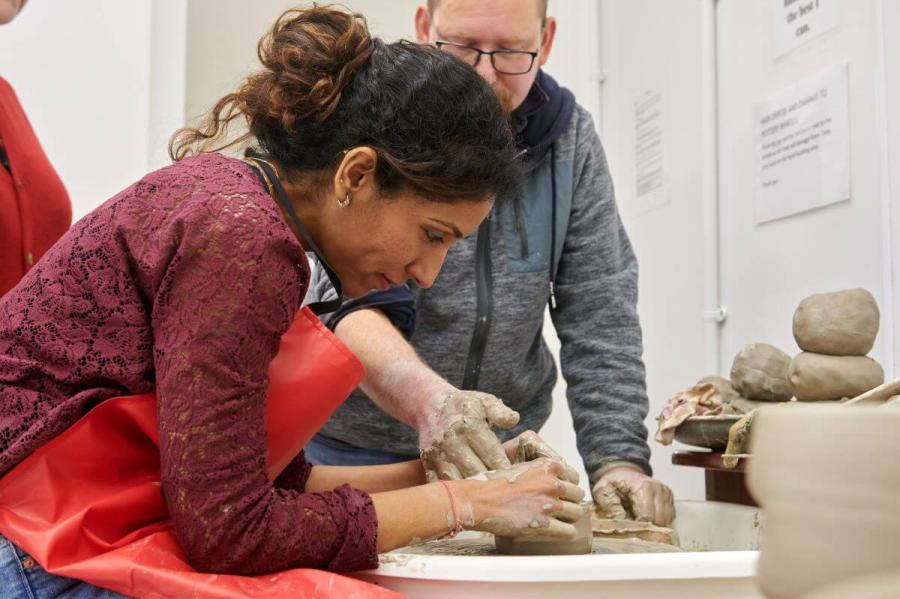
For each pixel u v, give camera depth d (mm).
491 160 1056
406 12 3539
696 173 2434
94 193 2818
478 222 1103
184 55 2951
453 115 1028
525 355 1830
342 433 1779
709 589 888
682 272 2525
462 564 925
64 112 2805
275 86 1054
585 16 3186
